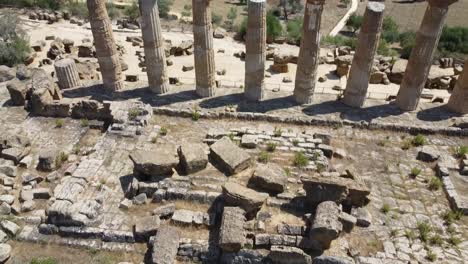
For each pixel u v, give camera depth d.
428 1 21.84
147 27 24.16
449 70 34.06
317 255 15.28
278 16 62.44
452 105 24.95
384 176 20.00
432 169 20.59
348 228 16.56
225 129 23.09
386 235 16.61
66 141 22.92
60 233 16.84
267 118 24.02
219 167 19.36
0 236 16.53
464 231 17.06
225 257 15.47
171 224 16.89
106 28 24.73
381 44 40.28
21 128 23.88
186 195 17.72
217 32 40.81
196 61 25.00
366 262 15.30
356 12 63.88
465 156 21.03
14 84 25.83
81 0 54.66
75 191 17.98
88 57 35.09
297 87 25.19
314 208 17.05
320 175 18.41
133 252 16.22
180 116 24.34
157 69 25.58
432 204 18.39
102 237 16.64
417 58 23.16
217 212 17.22
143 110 23.52
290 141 21.55
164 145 21.53
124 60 34.91
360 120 23.92
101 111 24.38
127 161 20.34
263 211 16.94
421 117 24.36
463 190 19.20
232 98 26.06
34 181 19.56
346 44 40.75
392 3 69.38
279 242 15.51
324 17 61.84
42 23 42.06
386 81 32.16
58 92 25.88
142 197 17.91
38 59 34.78
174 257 15.45
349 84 24.70
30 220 17.42
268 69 34.06
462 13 62.78
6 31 34.78
